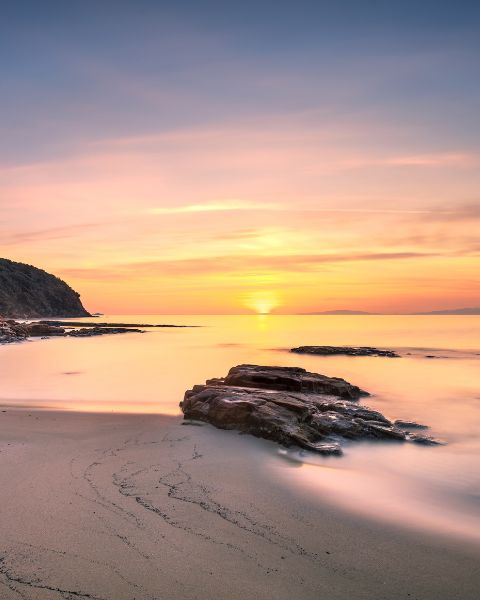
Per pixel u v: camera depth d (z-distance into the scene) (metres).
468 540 8.40
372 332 121.62
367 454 14.50
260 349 65.81
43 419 17.89
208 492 10.27
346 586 6.74
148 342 80.69
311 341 85.06
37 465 11.80
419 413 22.17
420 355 55.97
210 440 15.03
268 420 15.58
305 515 9.27
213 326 170.25
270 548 7.79
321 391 23.86
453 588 6.76
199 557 7.36
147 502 9.52
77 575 6.71
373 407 23.70
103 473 11.30
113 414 19.28
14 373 36.97
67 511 8.92
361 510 9.71
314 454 14.04
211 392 19.17
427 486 11.67
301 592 6.53
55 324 163.00
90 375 35.97
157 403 23.44
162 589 6.45
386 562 7.47
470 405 24.38
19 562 7.02
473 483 11.98
